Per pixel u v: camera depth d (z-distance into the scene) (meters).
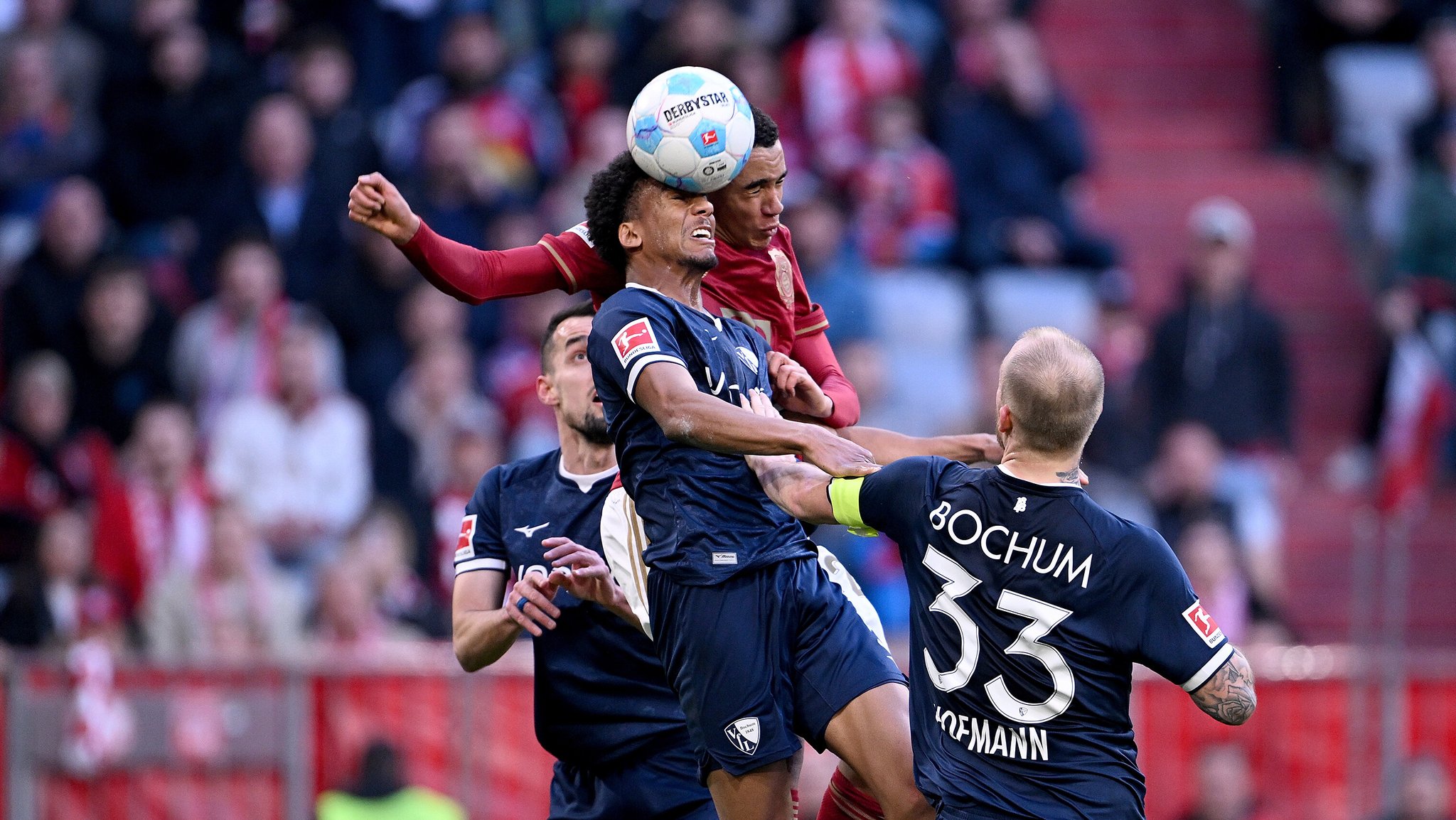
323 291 37.97
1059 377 13.85
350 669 28.16
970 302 40.75
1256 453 38.81
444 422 36.22
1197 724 28.67
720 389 15.04
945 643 14.18
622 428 15.16
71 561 31.78
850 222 41.41
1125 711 14.09
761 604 15.02
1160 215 48.34
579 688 18.34
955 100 44.47
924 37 45.09
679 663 15.22
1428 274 43.81
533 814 28.33
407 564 33.53
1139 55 52.06
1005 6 47.53
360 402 36.47
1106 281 42.47
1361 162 48.81
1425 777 28.45
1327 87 49.88
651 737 18.22
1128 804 13.81
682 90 14.72
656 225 15.08
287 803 27.97
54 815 27.94
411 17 44.44
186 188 41.34
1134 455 38.28
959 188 42.38
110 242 38.56
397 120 43.03
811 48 43.66
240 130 41.47
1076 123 43.84
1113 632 13.86
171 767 28.00
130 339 37.16
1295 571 40.81
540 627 17.50
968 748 14.06
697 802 18.23
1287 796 28.78
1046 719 13.84
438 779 28.14
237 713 28.08
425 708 28.25
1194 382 38.84
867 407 36.56
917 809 14.63
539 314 38.44
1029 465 14.15
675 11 43.66
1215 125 50.94
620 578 16.17
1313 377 46.22
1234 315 39.09
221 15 43.91
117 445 36.97
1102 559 13.84
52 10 44.59
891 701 14.94
